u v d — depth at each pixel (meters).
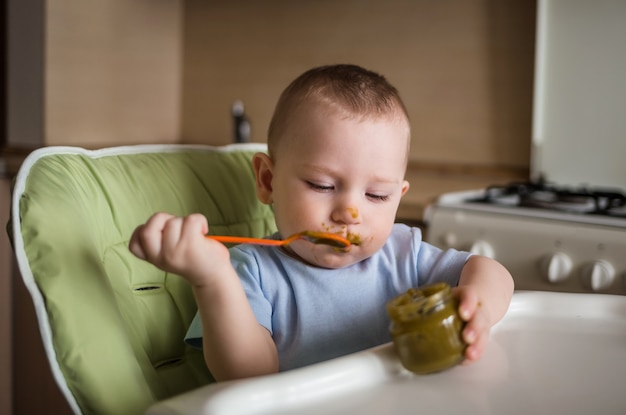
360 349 0.96
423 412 0.63
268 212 1.21
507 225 1.56
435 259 1.02
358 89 0.94
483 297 0.85
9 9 2.49
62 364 0.74
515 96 2.13
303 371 0.67
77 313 0.75
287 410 0.63
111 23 2.63
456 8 2.22
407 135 0.97
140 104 2.77
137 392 0.75
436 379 0.71
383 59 2.38
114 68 2.65
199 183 1.12
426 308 0.69
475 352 0.71
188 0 2.83
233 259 1.01
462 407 0.65
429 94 2.29
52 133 2.47
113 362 0.75
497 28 2.15
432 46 2.27
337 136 0.90
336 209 0.91
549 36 1.98
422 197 1.77
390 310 0.71
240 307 0.77
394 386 0.69
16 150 2.34
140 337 0.94
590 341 0.84
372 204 0.92
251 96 2.69
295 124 0.93
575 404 0.66
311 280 0.96
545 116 2.01
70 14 2.49
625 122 1.88
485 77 2.19
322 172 0.90
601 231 1.44
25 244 0.77
